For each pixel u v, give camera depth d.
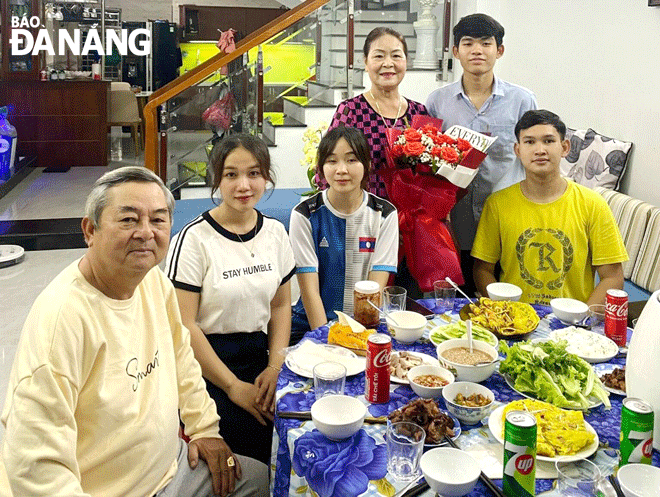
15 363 1.43
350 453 1.50
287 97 5.46
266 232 2.38
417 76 5.76
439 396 1.75
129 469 1.55
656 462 1.48
